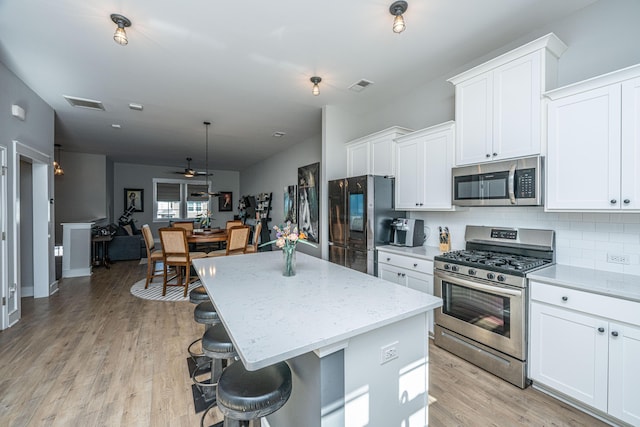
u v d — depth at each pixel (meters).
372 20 2.26
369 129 4.29
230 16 2.20
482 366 2.30
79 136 5.73
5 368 2.33
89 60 2.85
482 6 2.13
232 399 1.14
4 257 3.08
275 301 1.50
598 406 1.70
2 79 2.99
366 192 3.32
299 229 6.05
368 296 1.59
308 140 5.98
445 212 3.24
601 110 1.82
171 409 1.87
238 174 10.95
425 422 1.54
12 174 3.20
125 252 6.92
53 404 1.91
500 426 1.72
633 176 1.69
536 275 1.99
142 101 3.93
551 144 2.06
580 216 2.21
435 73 3.16
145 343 2.78
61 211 7.09
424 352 1.53
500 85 2.36
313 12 2.17
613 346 1.63
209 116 4.55
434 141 2.96
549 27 2.37
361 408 1.28
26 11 2.12
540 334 1.97
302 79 3.28
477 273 2.29
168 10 2.13
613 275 1.96
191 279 5.20
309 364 1.22
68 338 2.87
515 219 2.62
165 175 9.71
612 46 2.05
